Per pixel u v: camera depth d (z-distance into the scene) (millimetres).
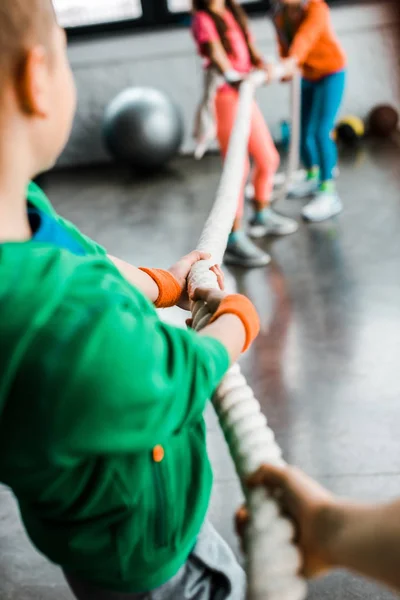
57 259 475
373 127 4996
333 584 1455
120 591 642
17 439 472
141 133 4625
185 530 661
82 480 547
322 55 3322
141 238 3680
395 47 5012
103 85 5219
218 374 533
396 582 335
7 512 1790
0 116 479
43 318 451
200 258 920
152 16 5008
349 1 4938
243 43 2971
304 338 2461
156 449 607
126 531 600
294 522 425
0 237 499
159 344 486
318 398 2109
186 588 686
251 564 417
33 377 447
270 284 2916
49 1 494
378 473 1767
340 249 3178
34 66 469
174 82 5172
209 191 4348
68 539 587
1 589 1551
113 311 463
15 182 504
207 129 3268
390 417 1979
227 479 1799
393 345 2346
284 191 3404
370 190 3918
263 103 5176
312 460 1842
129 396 455
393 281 2803
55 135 515
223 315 600
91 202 4418
